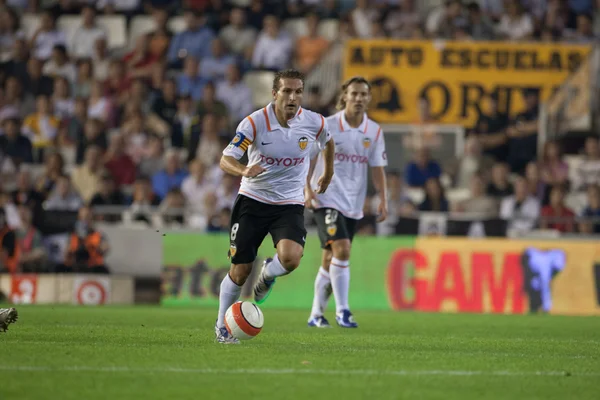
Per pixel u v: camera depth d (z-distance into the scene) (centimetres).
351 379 1773
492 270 5534
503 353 2456
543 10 7806
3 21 8088
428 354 2342
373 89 7275
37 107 7656
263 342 2581
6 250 5941
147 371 1812
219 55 7725
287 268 2553
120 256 5784
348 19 7769
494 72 7281
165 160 7138
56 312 4369
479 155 7150
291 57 7806
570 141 7269
